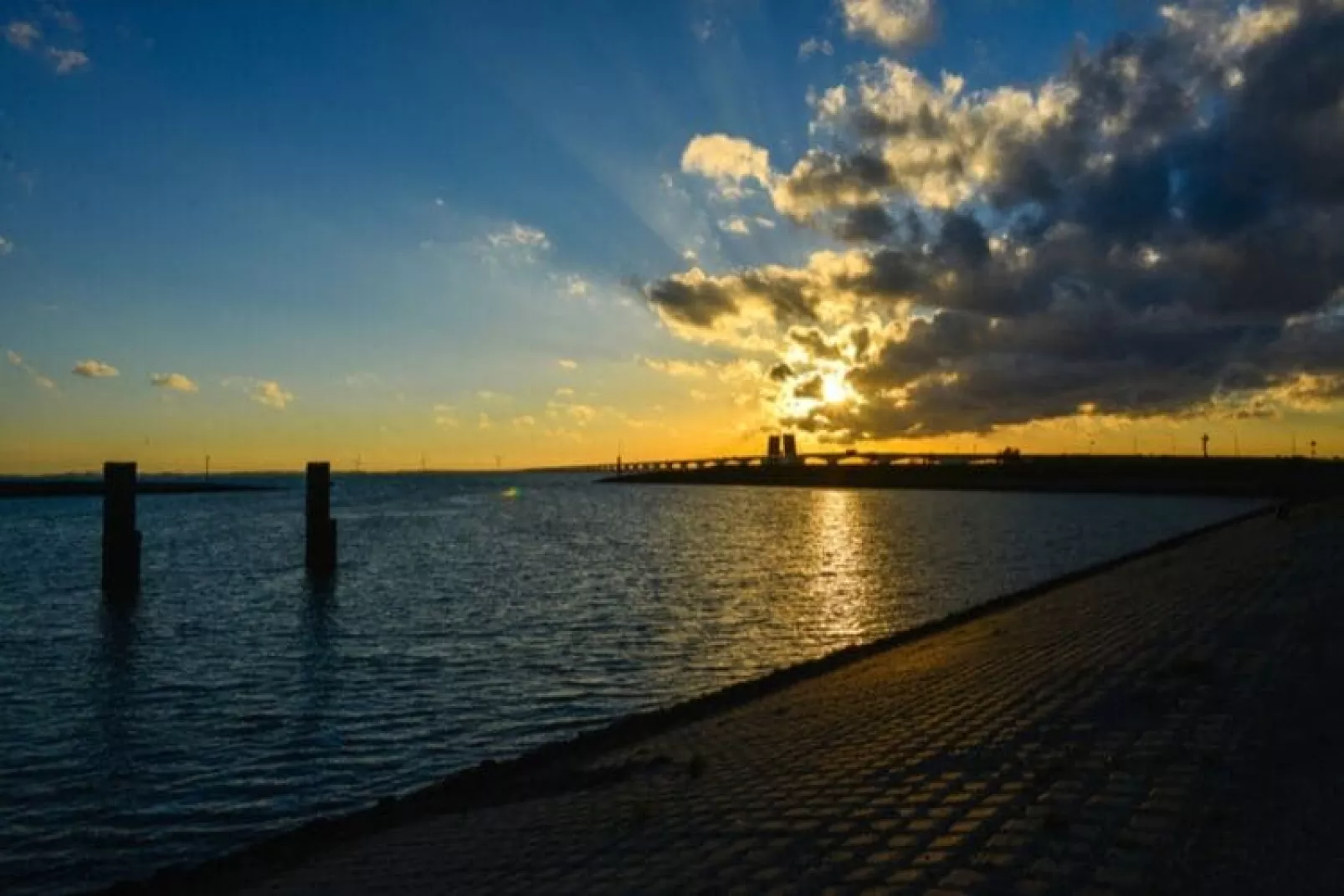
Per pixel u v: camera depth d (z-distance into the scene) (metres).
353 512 123.56
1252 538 49.94
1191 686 14.59
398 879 10.75
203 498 179.88
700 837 10.25
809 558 60.72
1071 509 129.88
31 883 13.23
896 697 17.77
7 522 102.62
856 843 9.17
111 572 44.03
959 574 51.50
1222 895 7.21
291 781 17.53
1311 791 9.38
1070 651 19.92
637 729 18.45
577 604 39.91
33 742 19.98
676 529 91.00
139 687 25.28
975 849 8.56
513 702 23.27
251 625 35.41
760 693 21.42
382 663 28.05
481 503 156.38
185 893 11.62
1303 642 17.62
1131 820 8.91
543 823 12.23
